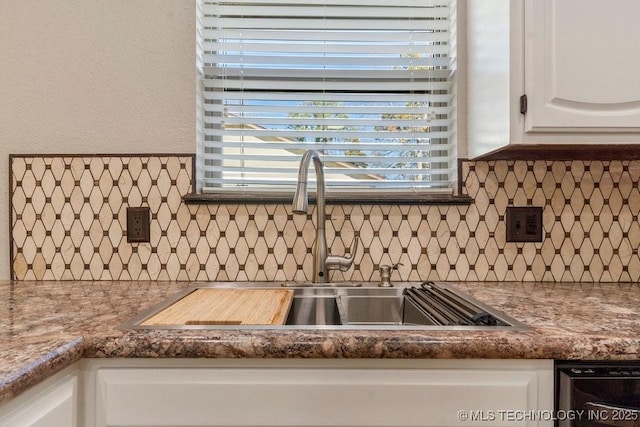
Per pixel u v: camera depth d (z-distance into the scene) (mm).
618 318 822
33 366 570
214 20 1385
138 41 1323
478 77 1235
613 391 680
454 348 684
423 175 1441
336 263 1215
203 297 1051
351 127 1425
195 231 1306
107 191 1307
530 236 1297
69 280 1302
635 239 1294
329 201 1294
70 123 1317
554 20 987
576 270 1296
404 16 1413
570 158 1267
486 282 1290
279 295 1082
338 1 1402
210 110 1400
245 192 1364
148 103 1322
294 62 1411
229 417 703
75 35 1318
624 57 981
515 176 1306
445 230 1310
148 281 1297
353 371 708
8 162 1310
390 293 1199
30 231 1304
